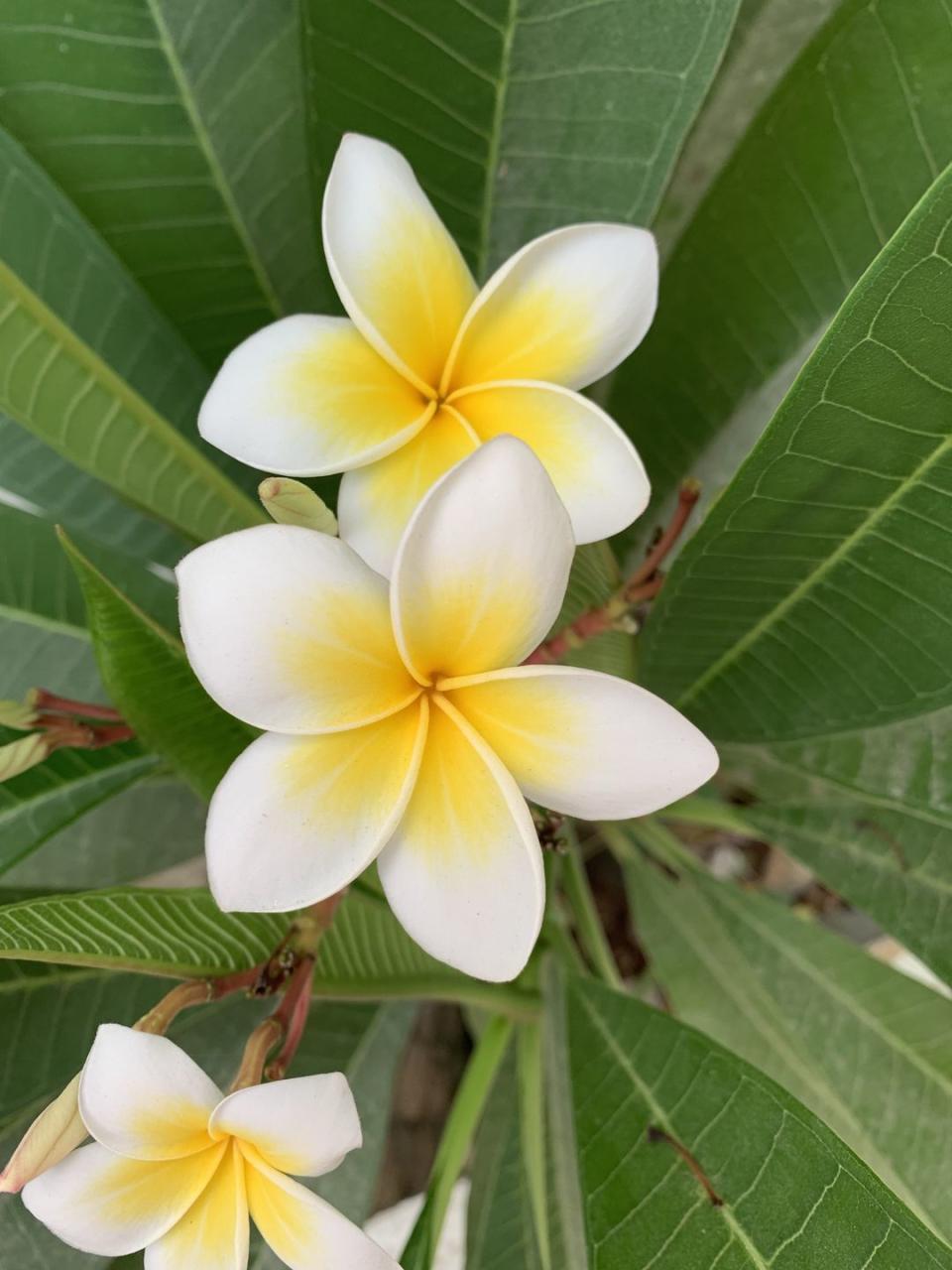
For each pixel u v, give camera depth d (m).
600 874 0.40
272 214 0.25
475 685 0.15
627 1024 0.22
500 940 0.14
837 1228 0.17
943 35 0.19
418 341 0.17
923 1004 0.29
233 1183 0.16
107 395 0.20
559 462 0.16
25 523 0.27
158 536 0.32
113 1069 0.15
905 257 0.14
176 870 0.36
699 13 0.20
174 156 0.23
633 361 0.25
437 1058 0.39
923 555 0.18
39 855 0.31
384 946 0.24
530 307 0.17
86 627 0.28
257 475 0.29
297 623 0.14
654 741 0.14
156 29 0.22
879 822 0.29
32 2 0.21
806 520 0.18
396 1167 0.37
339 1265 0.14
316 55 0.21
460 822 0.15
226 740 0.21
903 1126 0.27
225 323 0.26
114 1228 0.16
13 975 0.23
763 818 0.31
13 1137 0.23
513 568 0.14
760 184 0.22
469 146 0.22
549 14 0.20
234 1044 0.26
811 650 0.21
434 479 0.17
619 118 0.21
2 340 0.18
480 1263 0.30
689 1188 0.19
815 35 0.20
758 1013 0.31
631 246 0.17
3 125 0.22
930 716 0.25
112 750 0.22
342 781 0.15
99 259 0.26
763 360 0.24
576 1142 0.21
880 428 0.16
